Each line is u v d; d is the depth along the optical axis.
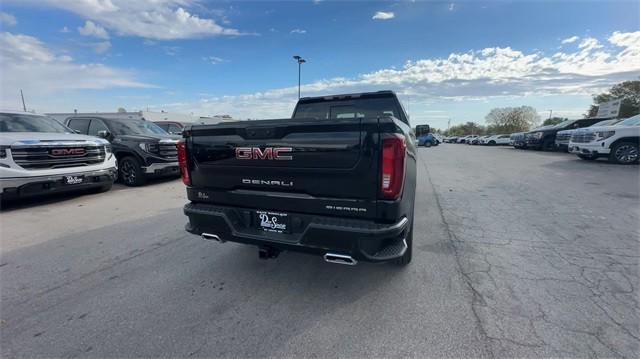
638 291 2.45
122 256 3.37
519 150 20.84
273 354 1.87
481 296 2.44
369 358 1.82
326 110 4.54
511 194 6.08
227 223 2.57
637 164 10.02
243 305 2.41
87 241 3.83
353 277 2.82
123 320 2.23
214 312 2.32
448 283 2.66
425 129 5.73
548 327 2.04
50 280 2.84
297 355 1.86
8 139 5.02
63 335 2.07
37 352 1.91
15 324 2.19
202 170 2.71
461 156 16.20
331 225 2.18
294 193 2.35
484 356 1.81
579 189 6.42
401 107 4.19
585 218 4.40
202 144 2.66
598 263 2.96
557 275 2.74
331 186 2.20
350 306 2.36
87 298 2.53
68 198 6.29
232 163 2.54
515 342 1.91
